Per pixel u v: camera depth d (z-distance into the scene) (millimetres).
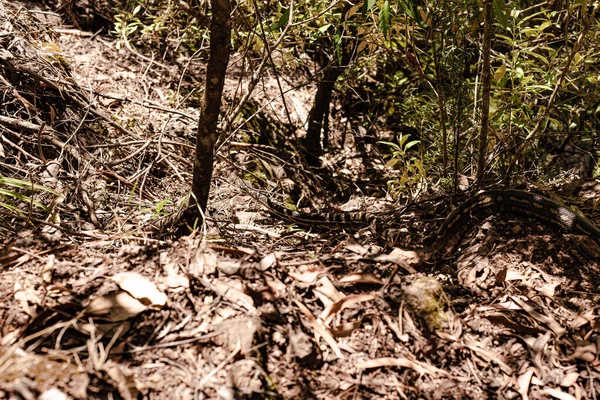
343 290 3549
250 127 7168
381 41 5660
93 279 3303
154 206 4863
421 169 5227
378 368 3178
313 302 3443
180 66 7648
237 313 3211
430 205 5172
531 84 5941
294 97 7863
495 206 4672
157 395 2764
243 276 3422
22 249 3506
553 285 4008
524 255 4258
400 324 3371
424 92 6707
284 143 7332
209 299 3281
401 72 7676
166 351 2980
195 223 4043
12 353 2754
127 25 7543
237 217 5074
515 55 5438
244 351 2990
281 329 3188
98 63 7082
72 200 4652
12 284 3221
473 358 3361
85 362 2797
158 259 3520
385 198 5906
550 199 4691
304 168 6754
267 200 5484
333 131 7910
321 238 4688
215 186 5730
